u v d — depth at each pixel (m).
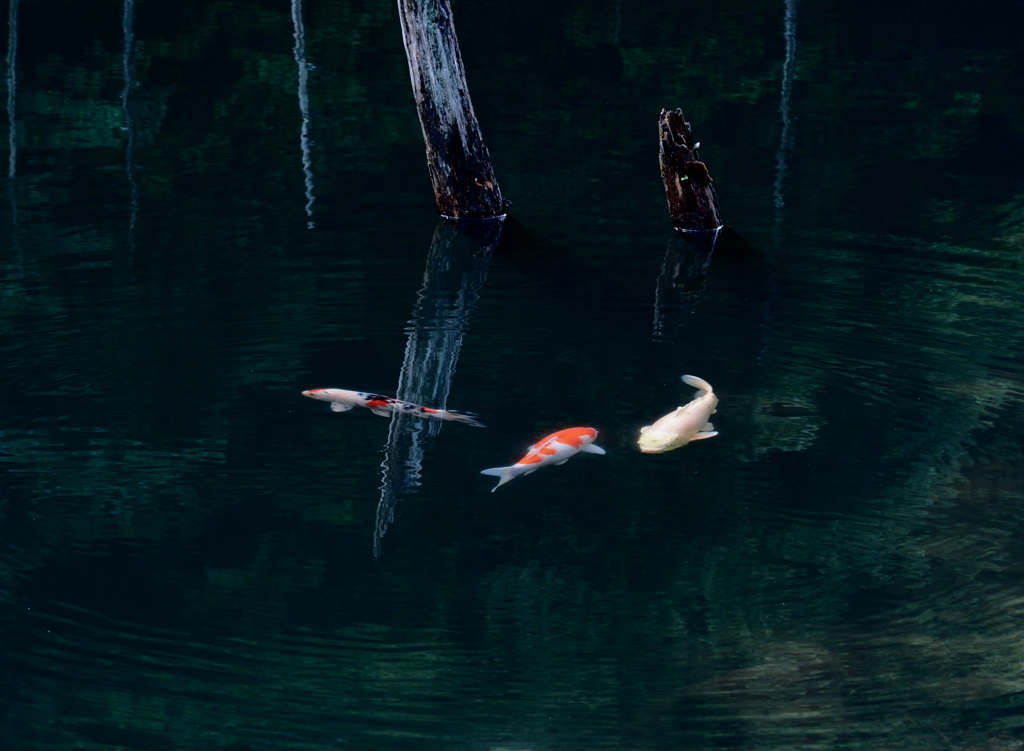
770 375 7.74
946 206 11.91
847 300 9.22
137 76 16.81
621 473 6.44
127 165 13.05
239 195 12.13
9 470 6.48
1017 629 5.21
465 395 7.39
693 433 6.67
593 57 18.38
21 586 5.51
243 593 5.50
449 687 4.92
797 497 6.23
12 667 4.97
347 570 5.66
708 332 8.50
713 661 5.06
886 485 6.32
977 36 19.56
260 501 6.21
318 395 7.27
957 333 8.48
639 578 5.61
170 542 5.86
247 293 9.28
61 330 8.41
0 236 10.59
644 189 12.65
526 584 5.55
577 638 5.21
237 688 4.89
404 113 15.55
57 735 4.61
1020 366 7.87
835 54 18.48
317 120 15.10
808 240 10.92
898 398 7.36
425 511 6.12
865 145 14.18
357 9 21.48
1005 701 4.77
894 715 4.73
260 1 21.88
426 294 9.35
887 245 10.72
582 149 14.09
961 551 5.76
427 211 11.84
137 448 6.73
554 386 7.57
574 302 9.23
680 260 10.34
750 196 12.38
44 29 19.22
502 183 12.84
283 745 4.58
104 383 7.57
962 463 6.55
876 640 5.17
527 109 15.72
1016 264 10.12
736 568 5.66
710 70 17.66
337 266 10.07
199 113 15.25
